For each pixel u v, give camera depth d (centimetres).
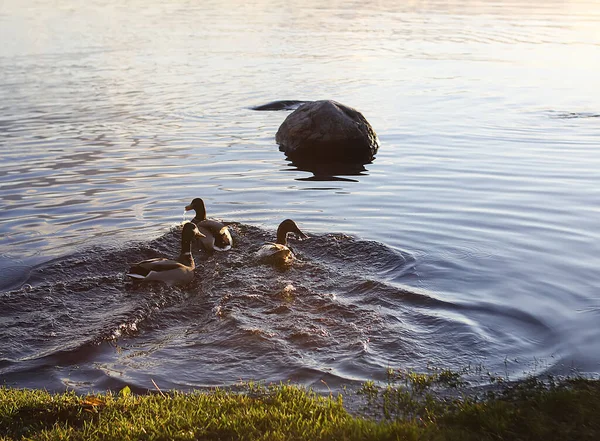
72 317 951
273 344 870
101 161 1812
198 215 1345
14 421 659
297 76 3378
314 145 2014
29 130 2188
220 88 3031
